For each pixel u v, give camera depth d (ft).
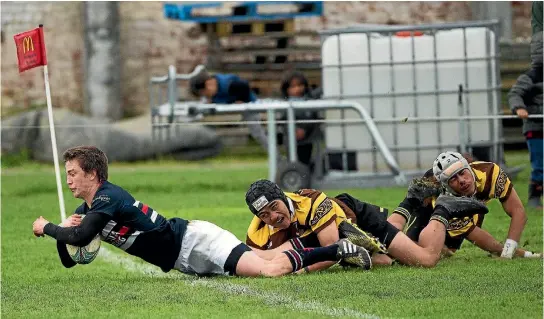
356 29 131.75
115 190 62.28
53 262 77.51
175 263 64.69
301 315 49.96
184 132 191.11
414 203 70.69
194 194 130.21
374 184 128.77
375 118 132.26
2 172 171.94
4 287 63.93
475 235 72.08
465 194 68.59
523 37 212.43
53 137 76.79
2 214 111.55
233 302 54.54
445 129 131.64
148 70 218.59
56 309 54.19
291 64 208.03
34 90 216.54
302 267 64.39
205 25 215.10
